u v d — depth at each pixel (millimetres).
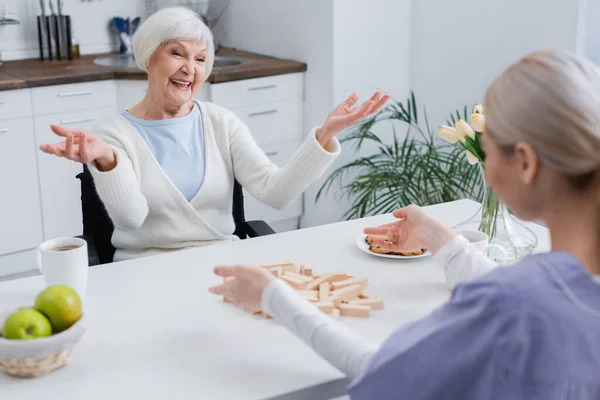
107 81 3434
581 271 915
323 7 3533
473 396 920
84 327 1379
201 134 2244
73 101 3365
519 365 881
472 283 955
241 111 3582
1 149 3244
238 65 3641
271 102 3670
